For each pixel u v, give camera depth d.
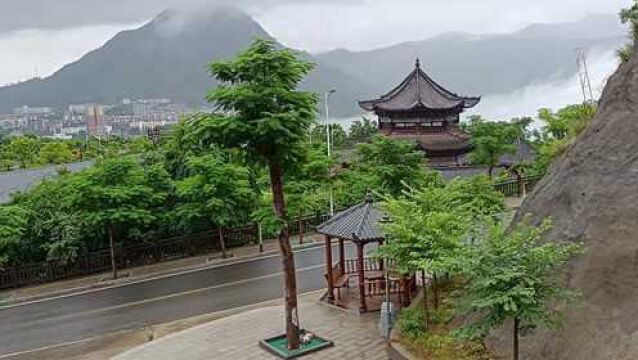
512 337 14.10
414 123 54.62
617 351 11.60
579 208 14.43
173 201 34.91
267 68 16.66
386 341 17.84
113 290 28.25
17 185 43.19
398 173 31.97
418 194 19.22
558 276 13.56
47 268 30.91
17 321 24.53
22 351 20.89
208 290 27.09
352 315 21.12
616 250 12.91
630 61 15.87
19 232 29.88
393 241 17.41
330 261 22.67
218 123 16.05
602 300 12.63
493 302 10.75
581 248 12.96
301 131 16.86
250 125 16.12
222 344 19.34
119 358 18.94
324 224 22.83
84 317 24.39
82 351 20.48
